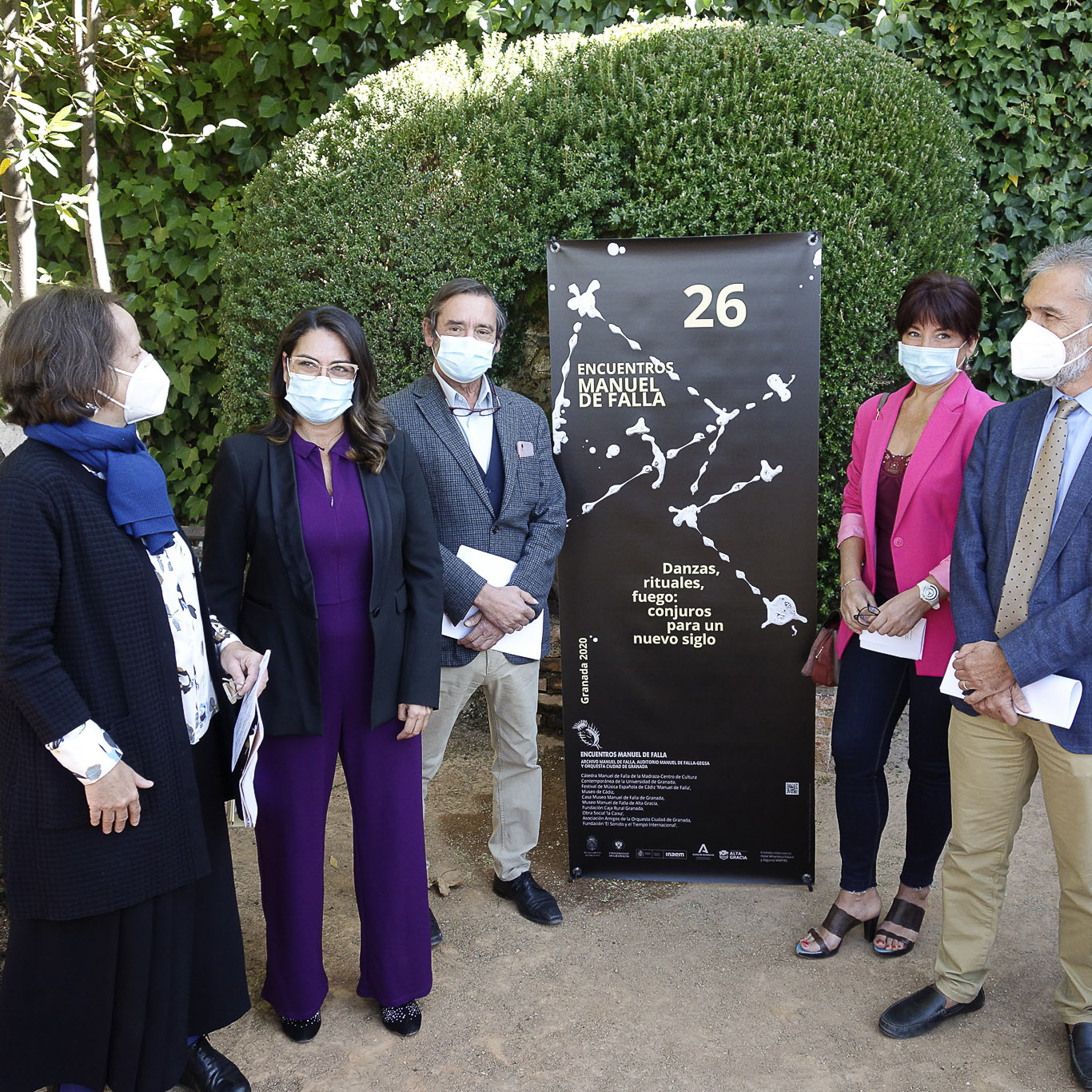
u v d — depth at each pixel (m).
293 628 2.16
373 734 2.27
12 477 1.72
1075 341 1.97
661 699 2.93
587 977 2.54
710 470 2.82
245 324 3.93
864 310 3.37
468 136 3.56
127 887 1.84
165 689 1.88
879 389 3.62
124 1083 1.91
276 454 2.18
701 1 4.09
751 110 3.34
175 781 1.90
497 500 2.68
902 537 2.50
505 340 3.88
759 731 2.90
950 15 4.07
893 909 2.65
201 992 2.09
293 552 2.12
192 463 4.91
